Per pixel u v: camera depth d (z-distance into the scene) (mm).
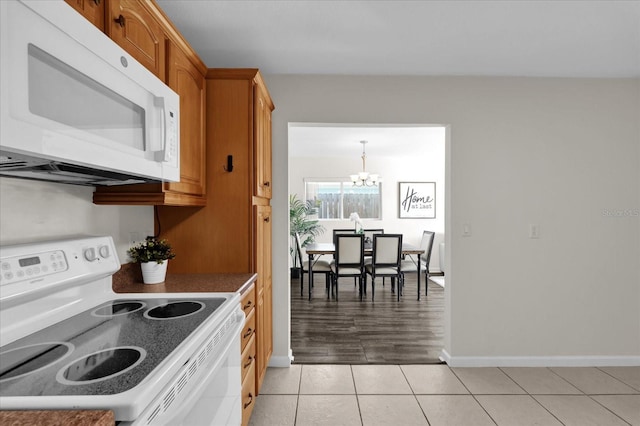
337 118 2779
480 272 2816
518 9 1874
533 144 2811
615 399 2324
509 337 2836
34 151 731
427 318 4039
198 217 2123
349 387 2480
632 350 2852
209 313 1292
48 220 1343
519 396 2361
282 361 2801
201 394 982
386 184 7008
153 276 1819
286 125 2777
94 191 1567
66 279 1226
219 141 2104
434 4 1828
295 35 2154
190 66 1818
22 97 701
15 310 1076
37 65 749
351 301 4812
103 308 1375
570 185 2824
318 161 6988
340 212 7016
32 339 1050
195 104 1906
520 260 2824
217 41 2225
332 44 2273
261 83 2223
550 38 2191
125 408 670
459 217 2803
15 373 815
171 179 1382
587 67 2631
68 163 918
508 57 2465
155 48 1425
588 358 2838
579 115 2814
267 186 2545
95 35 924
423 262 5801
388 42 2246
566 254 2836
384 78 2783
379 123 2787
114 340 1026
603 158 2826
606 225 2836
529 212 2822
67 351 951
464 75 2787
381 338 3414
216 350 1186
